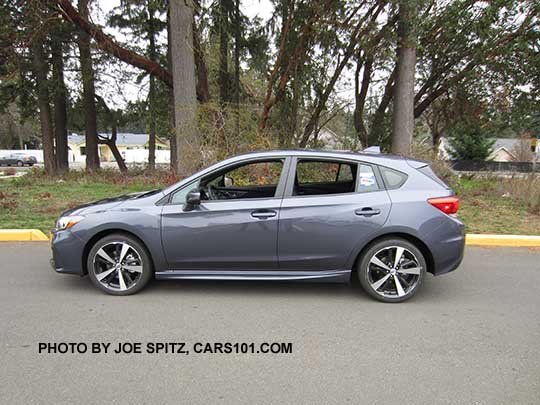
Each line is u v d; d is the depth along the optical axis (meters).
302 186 4.61
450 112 17.97
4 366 2.74
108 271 4.00
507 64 12.87
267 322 3.45
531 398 2.44
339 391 2.50
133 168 17.94
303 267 3.90
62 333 3.21
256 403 2.37
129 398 2.41
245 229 3.83
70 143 61.38
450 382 2.60
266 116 12.74
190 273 3.97
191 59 10.57
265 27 13.91
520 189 9.83
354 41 11.80
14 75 16.20
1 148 64.31
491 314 3.66
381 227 3.78
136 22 17.98
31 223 6.78
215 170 4.02
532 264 5.20
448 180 11.06
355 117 16.81
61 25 14.38
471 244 6.12
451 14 11.53
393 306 3.83
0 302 3.81
